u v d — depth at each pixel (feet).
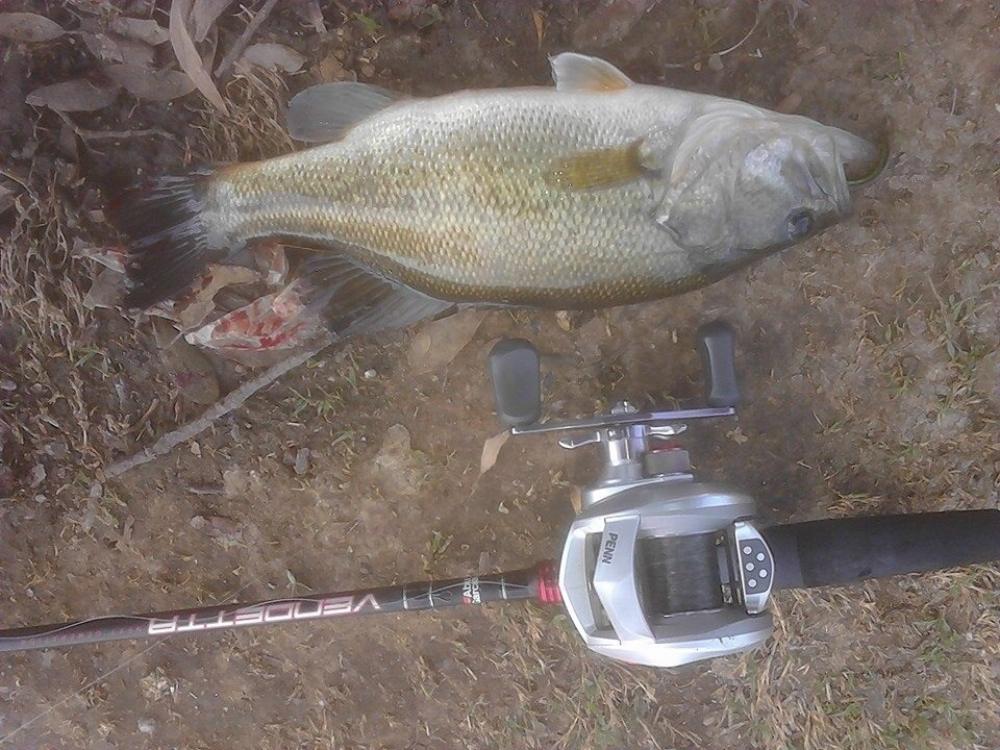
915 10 1.33
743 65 1.34
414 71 1.36
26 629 1.34
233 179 1.26
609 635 1.10
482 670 1.49
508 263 1.21
